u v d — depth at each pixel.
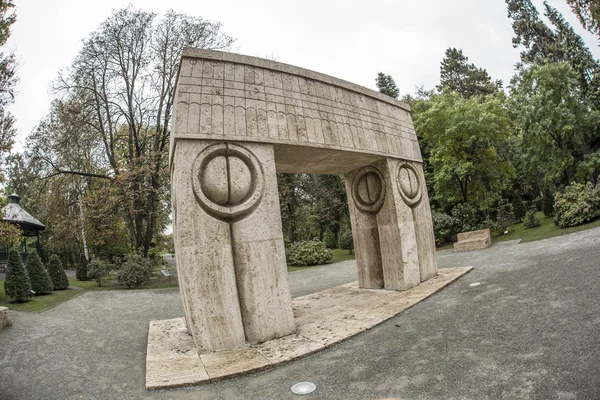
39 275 13.49
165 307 10.48
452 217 19.20
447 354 4.22
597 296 4.97
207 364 4.85
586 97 22.30
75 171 19.47
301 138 6.73
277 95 6.66
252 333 5.65
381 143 8.51
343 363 4.51
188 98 5.81
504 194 25.58
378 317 6.28
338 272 14.63
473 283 7.71
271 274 5.94
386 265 8.70
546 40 32.91
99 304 11.46
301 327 6.31
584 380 3.08
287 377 4.31
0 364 5.80
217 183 5.70
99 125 20.02
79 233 24.69
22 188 25.86
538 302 5.33
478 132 17.83
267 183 6.16
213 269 5.51
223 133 5.90
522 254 10.35
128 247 28.86
